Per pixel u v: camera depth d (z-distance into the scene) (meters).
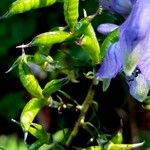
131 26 0.24
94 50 0.27
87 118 0.34
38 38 0.26
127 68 0.24
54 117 0.44
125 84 0.34
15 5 0.27
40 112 0.43
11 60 0.51
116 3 0.27
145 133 0.41
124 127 0.39
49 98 0.29
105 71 0.26
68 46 0.38
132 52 0.24
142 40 0.24
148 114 0.39
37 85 0.29
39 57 0.28
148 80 0.25
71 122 0.43
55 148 0.30
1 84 0.50
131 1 0.26
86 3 0.40
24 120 0.29
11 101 0.50
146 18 0.24
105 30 0.27
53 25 0.49
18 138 0.47
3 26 0.50
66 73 0.29
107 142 0.30
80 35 0.27
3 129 0.48
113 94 0.36
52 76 0.30
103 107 0.37
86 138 0.37
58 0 0.27
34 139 0.44
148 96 0.29
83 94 0.38
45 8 0.49
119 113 0.37
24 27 0.49
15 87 0.50
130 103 0.38
